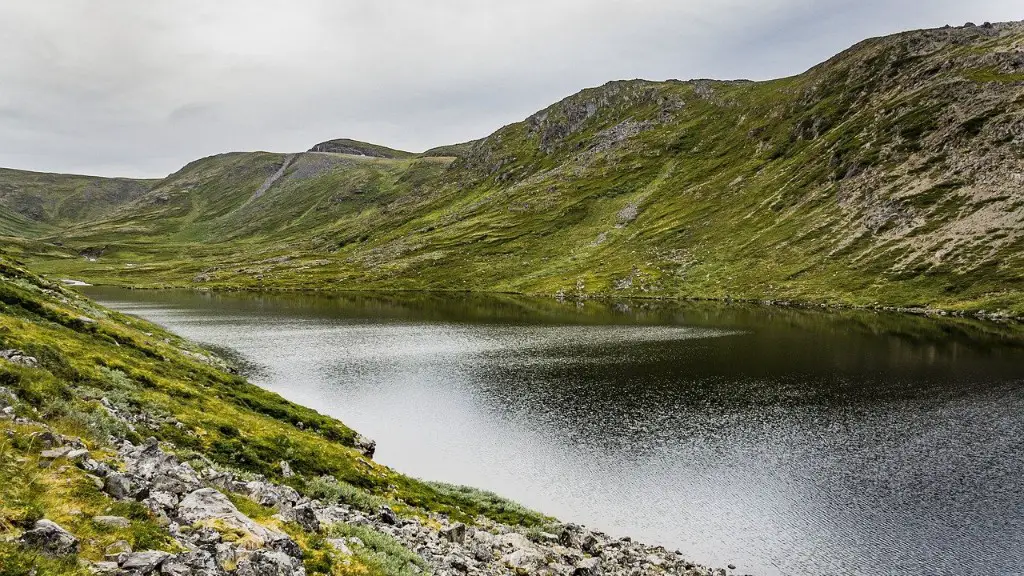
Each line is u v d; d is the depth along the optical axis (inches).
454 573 783.1
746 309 6210.6
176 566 458.0
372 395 2664.9
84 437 762.8
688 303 6983.3
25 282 2598.4
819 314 5585.6
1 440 587.5
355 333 4658.0
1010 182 6461.6
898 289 5959.6
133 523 509.4
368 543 743.7
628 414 2336.4
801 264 7253.9
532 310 6496.1
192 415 1341.0
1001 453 1867.6
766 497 1582.2
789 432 2097.7
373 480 1330.0
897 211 7140.8
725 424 2194.9
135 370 1572.3
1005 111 7249.0
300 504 845.8
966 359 3312.0
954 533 1384.1
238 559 520.4
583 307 6806.1
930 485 1637.6
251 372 3154.5
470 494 1459.2
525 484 1670.8
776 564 1269.7
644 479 1705.2
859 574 1227.9
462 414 2351.1
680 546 1342.3
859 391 2652.6
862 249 6983.3
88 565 423.8
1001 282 5364.2
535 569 912.9
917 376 2923.2
